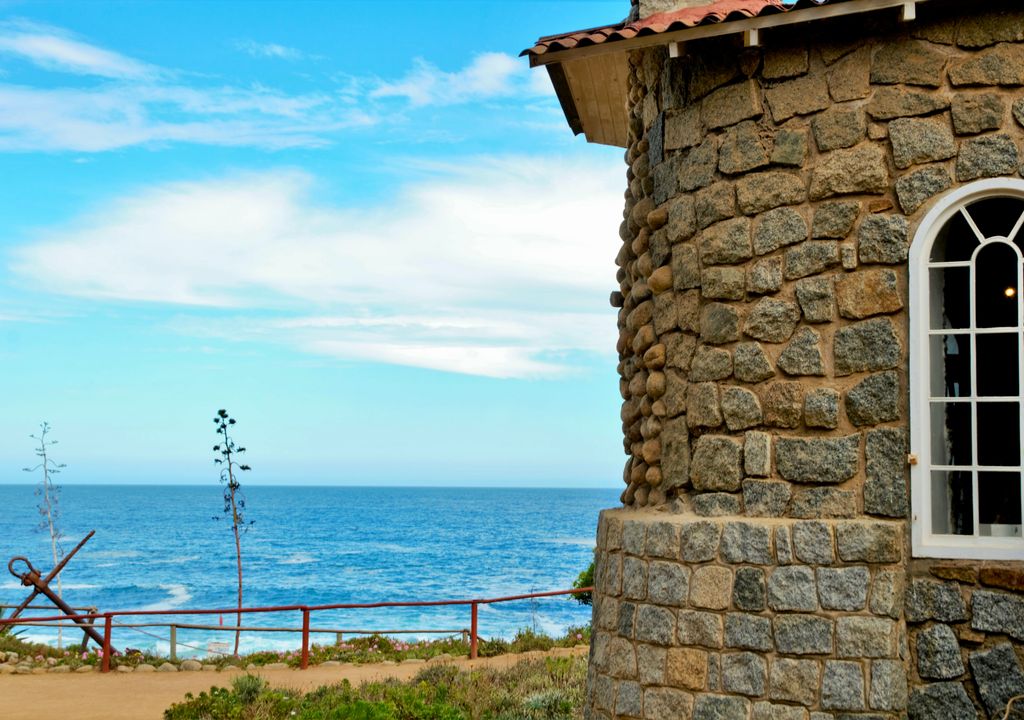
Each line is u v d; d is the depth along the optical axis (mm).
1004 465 6285
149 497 194875
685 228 7090
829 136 6508
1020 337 6070
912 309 6188
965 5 6281
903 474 6125
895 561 6020
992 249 6324
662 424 7254
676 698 6438
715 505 6637
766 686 6148
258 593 47656
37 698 12156
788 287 6555
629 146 8578
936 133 6262
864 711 5891
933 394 6270
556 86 9055
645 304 7629
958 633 5914
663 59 7508
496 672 12523
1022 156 6082
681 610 6527
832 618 6062
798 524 6254
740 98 6828
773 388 6531
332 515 130250
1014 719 5707
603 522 7746
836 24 6562
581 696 10547
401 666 14484
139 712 11273
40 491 24906
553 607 40500
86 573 56438
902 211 6285
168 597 45844
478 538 88750
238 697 11008
